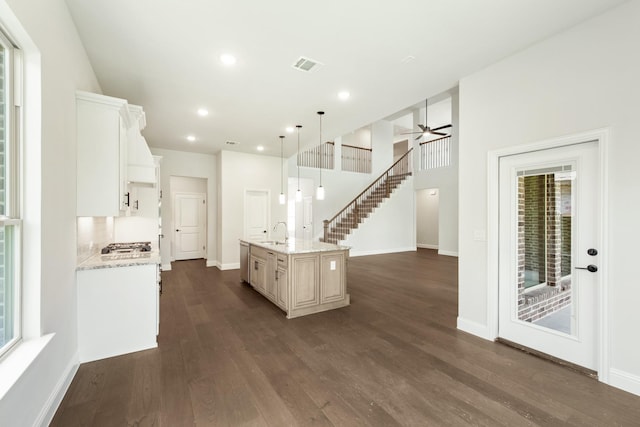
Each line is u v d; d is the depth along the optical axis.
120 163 2.65
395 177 10.46
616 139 2.15
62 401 1.98
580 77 2.32
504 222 2.91
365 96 3.65
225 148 6.51
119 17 2.18
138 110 3.20
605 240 2.20
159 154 6.57
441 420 1.81
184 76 3.11
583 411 1.89
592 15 2.21
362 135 12.12
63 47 2.02
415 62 2.85
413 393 2.09
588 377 2.28
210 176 7.18
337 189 9.79
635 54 2.05
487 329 3.00
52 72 1.83
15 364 1.40
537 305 2.69
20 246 1.58
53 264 1.86
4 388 1.22
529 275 2.75
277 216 7.41
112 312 2.63
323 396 2.06
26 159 1.62
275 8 2.09
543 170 2.63
